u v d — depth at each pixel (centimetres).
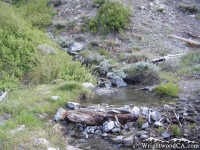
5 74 1111
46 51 1290
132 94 1038
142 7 1788
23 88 1062
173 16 1766
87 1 1902
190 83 1084
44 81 1125
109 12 1661
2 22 1400
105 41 1534
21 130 656
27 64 1196
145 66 1191
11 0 2230
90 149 620
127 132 687
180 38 1539
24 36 1379
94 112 759
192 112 775
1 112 797
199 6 1836
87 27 1678
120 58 1400
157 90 1023
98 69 1307
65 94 966
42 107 847
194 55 1320
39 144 588
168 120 720
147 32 1603
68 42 1512
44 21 1772
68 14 1845
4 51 1209
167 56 1341
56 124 745
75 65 1248
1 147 566
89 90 1036
